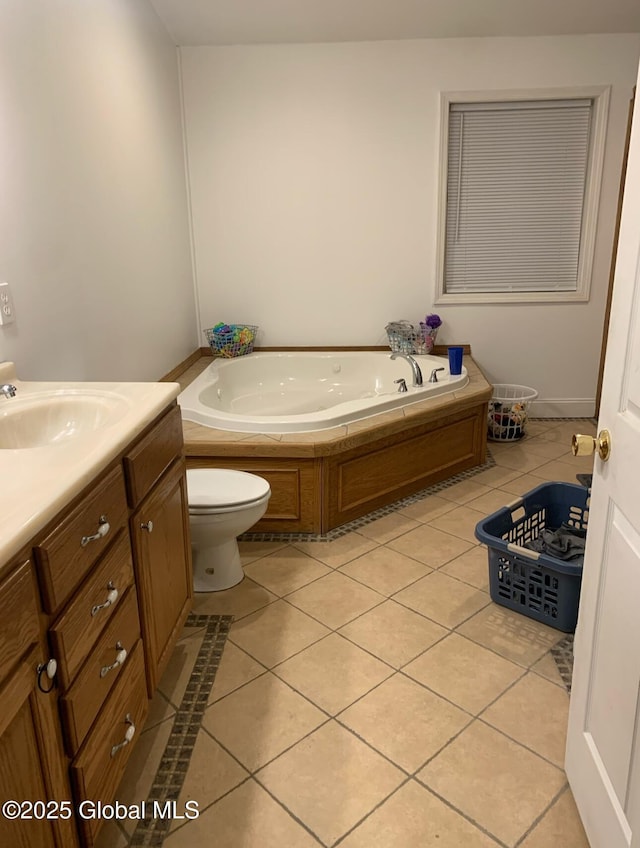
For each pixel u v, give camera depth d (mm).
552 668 1946
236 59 3809
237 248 4113
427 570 2506
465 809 1477
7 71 1907
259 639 2096
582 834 1411
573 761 1474
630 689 1134
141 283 3123
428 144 3926
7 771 916
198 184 4000
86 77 2473
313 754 1639
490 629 2135
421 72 3816
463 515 2988
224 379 3924
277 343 4305
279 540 2756
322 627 2154
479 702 1811
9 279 1924
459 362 3627
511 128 3953
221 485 2322
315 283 4176
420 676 1917
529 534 2506
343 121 3900
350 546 2699
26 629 974
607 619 1256
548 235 4129
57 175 2230
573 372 4309
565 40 3748
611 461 1234
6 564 920
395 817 1460
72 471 1153
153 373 3312
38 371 2105
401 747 1656
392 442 3031
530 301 4164
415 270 4141
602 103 3818
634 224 1136
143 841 1412
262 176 3992
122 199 2865
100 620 1253
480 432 3553
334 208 4043
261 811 1480
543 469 3535
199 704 1815
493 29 3660
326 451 2691
